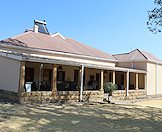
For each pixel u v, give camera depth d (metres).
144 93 26.72
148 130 9.88
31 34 24.45
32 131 8.51
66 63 18.00
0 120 9.87
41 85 19.75
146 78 27.38
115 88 21.50
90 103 18.31
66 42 27.17
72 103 17.53
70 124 10.15
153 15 15.64
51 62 16.98
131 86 27.83
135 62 28.33
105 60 26.97
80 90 18.72
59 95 17.33
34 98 15.91
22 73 15.50
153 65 28.88
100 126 10.14
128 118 12.66
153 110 16.56
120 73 28.73
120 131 9.43
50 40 24.98
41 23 28.77
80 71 19.12
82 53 24.27
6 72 17.23
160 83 30.22
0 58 18.11
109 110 15.33
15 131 8.37
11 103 14.84
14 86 16.09
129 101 22.64
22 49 19.50
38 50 20.20
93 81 25.23
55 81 17.27
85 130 9.21
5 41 19.41
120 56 30.52
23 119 10.43
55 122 10.34
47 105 15.50
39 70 21.23
